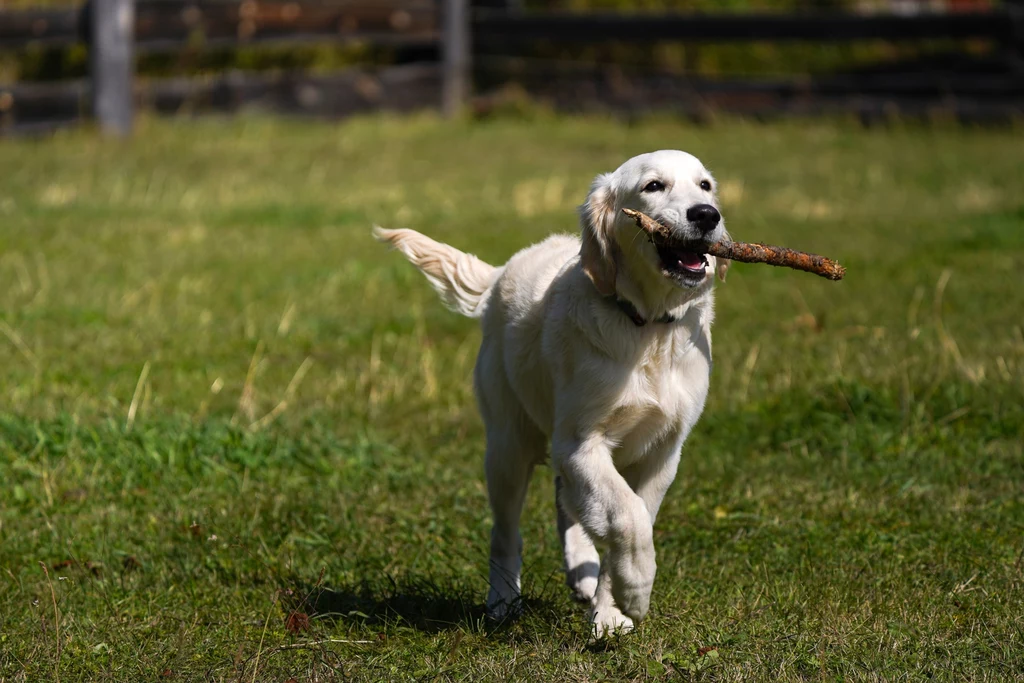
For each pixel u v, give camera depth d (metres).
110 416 8.78
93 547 6.93
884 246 14.55
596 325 5.80
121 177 19.00
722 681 5.25
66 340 10.84
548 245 6.67
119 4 21.75
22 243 14.54
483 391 6.66
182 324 11.59
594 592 5.92
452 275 7.14
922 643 5.61
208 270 13.70
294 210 17.02
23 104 22.08
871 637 5.68
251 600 6.34
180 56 25.69
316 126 24.44
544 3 29.38
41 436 8.25
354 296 12.84
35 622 5.98
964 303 11.76
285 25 23.80
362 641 5.77
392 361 10.66
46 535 7.03
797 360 10.20
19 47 21.58
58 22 21.75
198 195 18.03
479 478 8.15
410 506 7.70
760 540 7.02
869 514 7.39
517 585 6.41
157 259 14.11
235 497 7.71
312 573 6.68
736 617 5.96
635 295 5.84
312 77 25.05
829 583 6.37
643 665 5.41
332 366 10.52
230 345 10.98
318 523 7.36
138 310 11.97
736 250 5.82
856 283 12.81
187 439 8.36
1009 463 8.13
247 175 19.61
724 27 25.19
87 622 5.99
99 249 14.44
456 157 21.77
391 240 7.25
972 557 6.65
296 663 5.59
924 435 8.67
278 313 12.09
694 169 6.10
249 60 26.48
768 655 5.51
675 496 7.81
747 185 19.00
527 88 27.59
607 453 5.84
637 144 22.98
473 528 7.32
